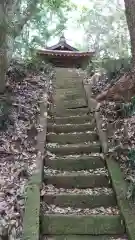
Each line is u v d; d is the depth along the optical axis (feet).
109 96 13.76
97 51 44.45
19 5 24.02
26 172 14.20
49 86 27.50
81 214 12.30
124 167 14.82
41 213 12.14
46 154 16.55
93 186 14.39
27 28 32.94
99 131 18.51
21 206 12.03
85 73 32.91
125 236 11.39
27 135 17.98
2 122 17.70
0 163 14.71
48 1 40.75
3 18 19.60
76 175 14.57
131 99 15.60
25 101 22.02
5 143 16.46
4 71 20.84
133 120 17.83
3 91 20.84
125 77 13.62
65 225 11.75
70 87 28.32
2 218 11.06
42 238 11.35
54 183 14.39
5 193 12.46
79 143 18.22
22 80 26.16
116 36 40.40
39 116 20.80
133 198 12.41
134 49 13.99
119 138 16.70
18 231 10.85
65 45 49.57
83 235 11.57
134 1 13.94
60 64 45.65
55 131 19.66
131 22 14.12
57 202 13.11
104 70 28.45
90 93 25.44
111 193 13.44
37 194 12.66
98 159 15.83
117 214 12.28
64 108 23.66
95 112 20.98
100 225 11.74
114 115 19.74
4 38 20.02
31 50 33.91
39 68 31.86
